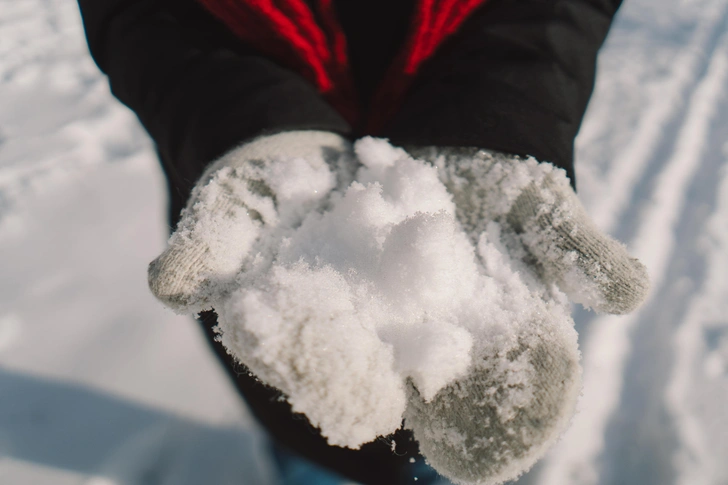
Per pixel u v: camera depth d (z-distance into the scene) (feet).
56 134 4.79
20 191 4.13
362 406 1.19
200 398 2.81
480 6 1.63
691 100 5.39
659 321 3.19
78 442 2.62
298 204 1.44
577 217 1.44
